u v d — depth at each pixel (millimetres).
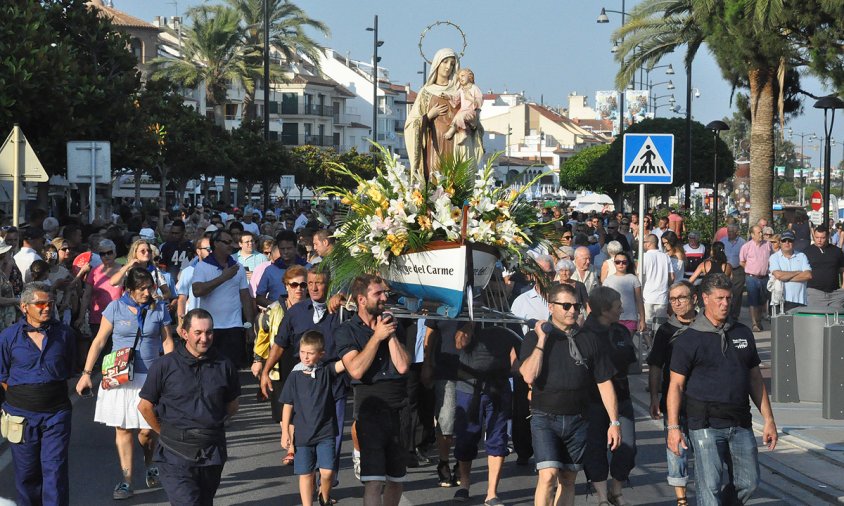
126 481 9523
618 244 15031
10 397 8516
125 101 30328
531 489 9953
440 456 10109
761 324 23453
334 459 8859
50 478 8508
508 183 9438
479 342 9352
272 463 10938
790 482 10188
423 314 8938
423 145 14328
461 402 9422
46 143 26562
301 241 16672
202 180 68750
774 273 18547
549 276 11258
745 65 28203
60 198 44344
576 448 8164
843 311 13609
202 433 7730
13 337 8516
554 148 149625
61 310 15375
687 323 8805
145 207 44906
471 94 14203
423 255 8953
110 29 31125
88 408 13836
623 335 9039
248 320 13297
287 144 106562
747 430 7844
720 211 51750
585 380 8070
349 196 9453
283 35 61094
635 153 15656
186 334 7758
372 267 9289
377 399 8328
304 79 105875
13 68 24891
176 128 47906
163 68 61594
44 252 15227
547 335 8055
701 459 7785
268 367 10367
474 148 14297
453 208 8898
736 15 26938
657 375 8883
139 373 9586
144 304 9648
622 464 9016
